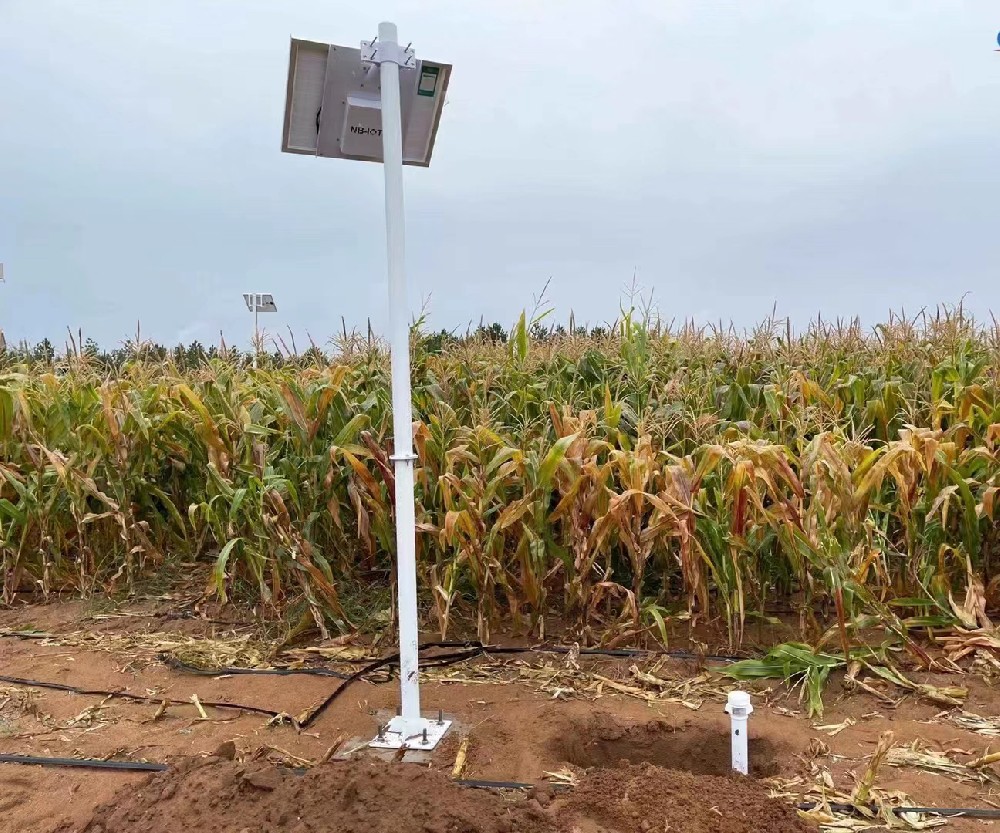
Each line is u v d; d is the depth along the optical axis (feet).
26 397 17.95
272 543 13.82
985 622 12.64
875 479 12.27
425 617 15.05
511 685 11.88
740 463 11.78
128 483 17.29
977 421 15.72
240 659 13.25
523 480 13.61
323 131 10.24
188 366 22.84
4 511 16.34
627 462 12.76
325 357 20.36
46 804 8.53
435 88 10.19
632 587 13.79
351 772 8.04
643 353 19.24
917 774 8.86
